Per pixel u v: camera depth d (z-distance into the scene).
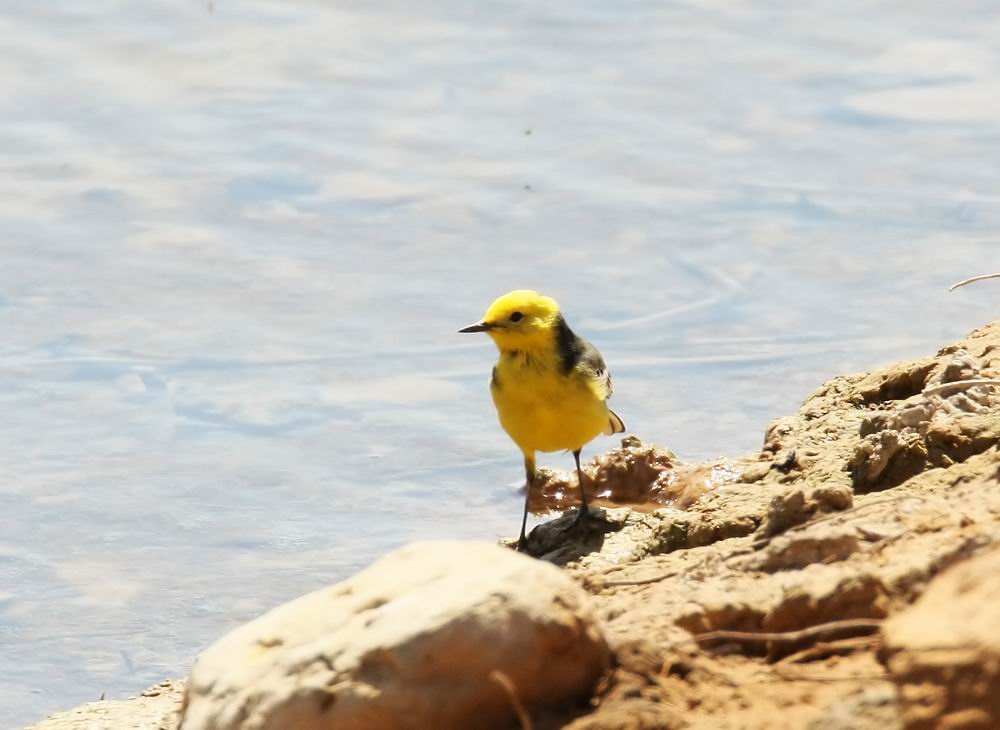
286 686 7.00
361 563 13.25
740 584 8.48
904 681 5.86
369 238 19.98
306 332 17.69
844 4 28.84
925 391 11.76
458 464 15.00
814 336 17.44
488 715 6.94
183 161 22.00
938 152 22.52
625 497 14.02
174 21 26.92
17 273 18.80
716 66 26.03
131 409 16.05
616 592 9.04
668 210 20.77
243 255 19.50
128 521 14.01
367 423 15.79
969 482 10.05
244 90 24.70
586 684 7.19
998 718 5.62
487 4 28.22
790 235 20.03
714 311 18.14
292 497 14.43
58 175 21.44
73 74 24.98
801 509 9.41
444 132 23.38
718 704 7.12
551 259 19.52
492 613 6.94
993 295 18.12
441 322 17.98
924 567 7.97
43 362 16.94
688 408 16.03
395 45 26.58
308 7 28.06
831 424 12.89
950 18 27.94
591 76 25.59
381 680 6.88
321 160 22.19
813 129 23.61
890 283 18.58
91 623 12.30
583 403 12.46
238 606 12.56
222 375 16.75
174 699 10.74
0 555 13.41
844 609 7.85
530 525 13.77
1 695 11.33
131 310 18.06
